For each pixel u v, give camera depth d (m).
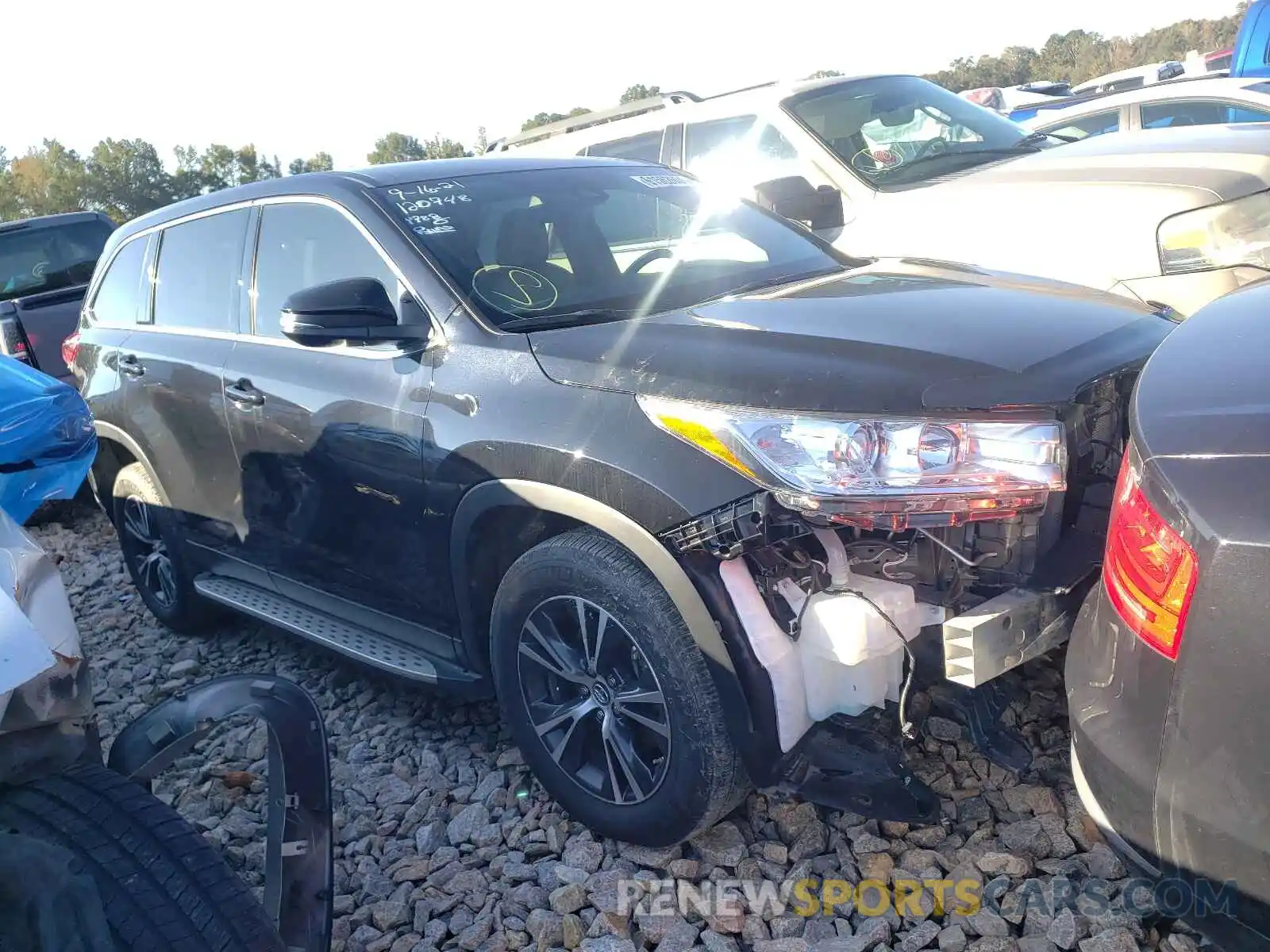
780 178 5.14
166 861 1.95
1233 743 1.77
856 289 3.22
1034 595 2.52
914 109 6.62
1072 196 5.07
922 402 2.43
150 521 4.77
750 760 2.57
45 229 9.15
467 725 3.73
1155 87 8.62
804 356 2.62
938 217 5.58
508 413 2.92
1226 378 2.02
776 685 2.51
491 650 3.09
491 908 2.78
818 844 2.79
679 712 2.61
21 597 2.07
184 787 3.59
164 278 4.57
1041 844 2.68
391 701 4.00
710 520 2.49
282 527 3.84
